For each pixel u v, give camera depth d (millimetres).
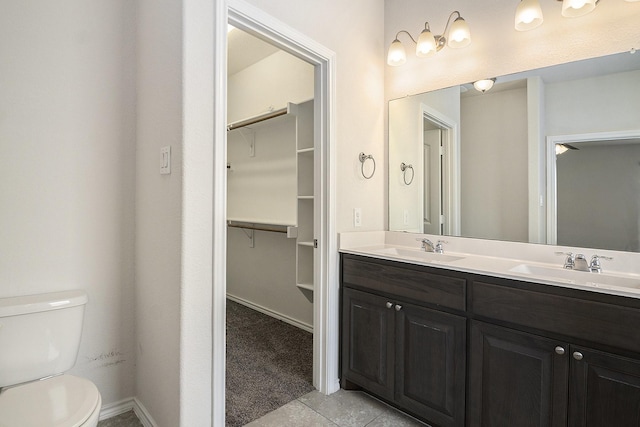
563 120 1674
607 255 1539
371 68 2281
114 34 1677
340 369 2021
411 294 1665
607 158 1559
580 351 1184
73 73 1561
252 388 1979
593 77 1593
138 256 1709
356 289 1934
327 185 1978
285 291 3178
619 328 1108
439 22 2104
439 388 1553
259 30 1653
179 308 1343
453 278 1514
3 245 1401
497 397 1379
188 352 1357
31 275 1465
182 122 1334
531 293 1290
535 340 1283
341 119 2059
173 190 1384
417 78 2219
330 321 1982
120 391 1712
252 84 3471
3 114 1393
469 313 1464
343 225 2082
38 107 1473
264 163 3369
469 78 1990
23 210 1443
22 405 1081
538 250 1726
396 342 1722
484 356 1417
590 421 1164
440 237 2104
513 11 1826
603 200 1565
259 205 3434
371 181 2277
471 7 1975
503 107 1863
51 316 1356
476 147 1959
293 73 3006
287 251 3162
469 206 1989
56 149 1520
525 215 1788
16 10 1416
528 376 1299
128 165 1728
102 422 1624
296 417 1708
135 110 1742
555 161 1695
